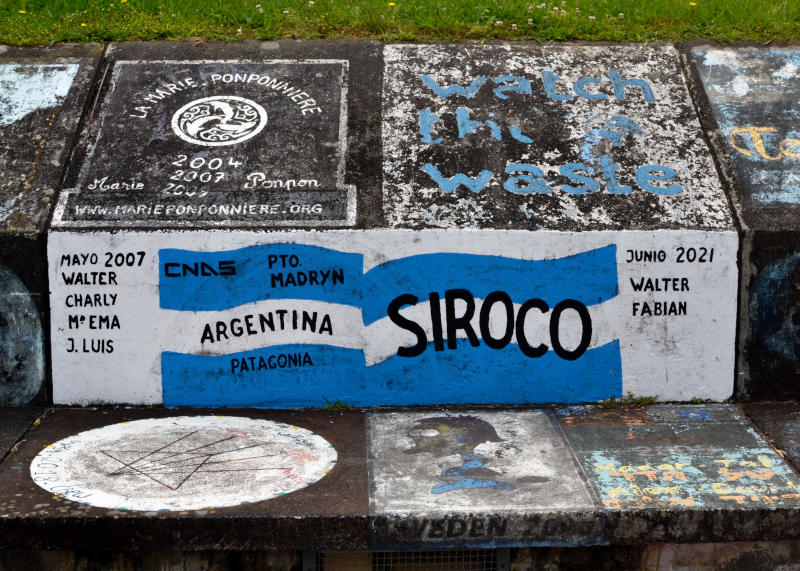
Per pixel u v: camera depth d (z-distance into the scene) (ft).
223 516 13.02
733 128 19.58
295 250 17.03
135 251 16.92
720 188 18.30
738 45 21.83
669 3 23.70
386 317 17.19
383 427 16.39
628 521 13.34
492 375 17.38
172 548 13.07
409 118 19.62
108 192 17.81
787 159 18.89
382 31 22.21
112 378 17.08
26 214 17.28
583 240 17.20
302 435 16.01
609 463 14.94
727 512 13.43
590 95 20.27
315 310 17.13
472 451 15.38
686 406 17.42
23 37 21.70
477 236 17.11
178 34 21.90
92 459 14.89
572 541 13.35
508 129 19.44
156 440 15.69
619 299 17.31
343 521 13.09
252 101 19.92
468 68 20.90
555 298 17.28
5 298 16.94
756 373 17.52
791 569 13.99
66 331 16.98
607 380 17.47
